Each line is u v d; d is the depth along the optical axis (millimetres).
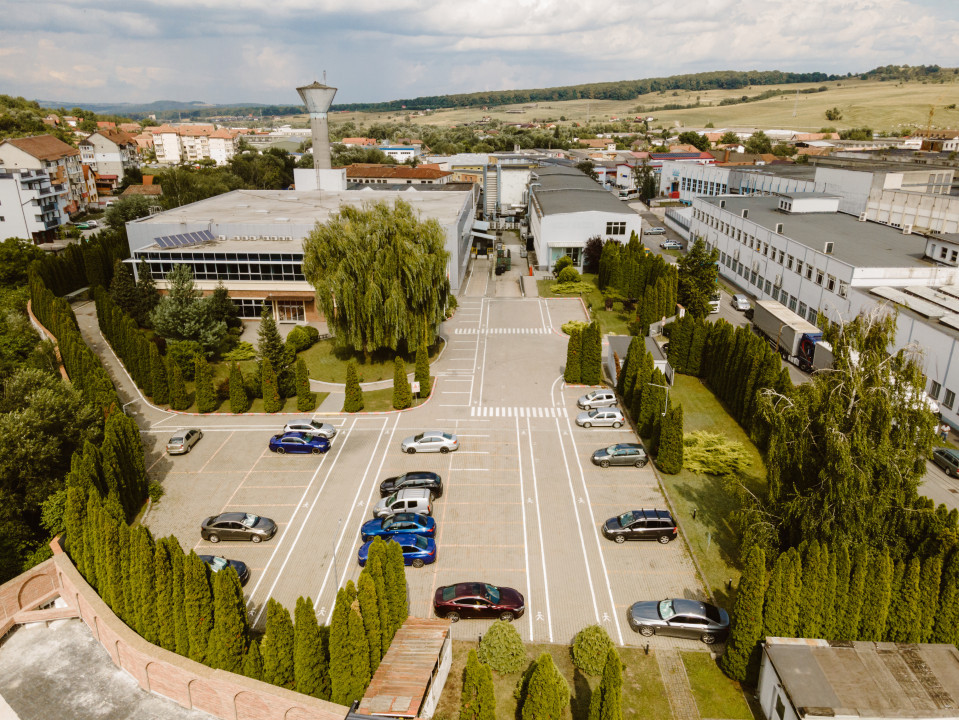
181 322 70500
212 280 82000
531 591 36969
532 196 130375
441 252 67312
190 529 43125
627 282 89000
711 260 78750
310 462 51062
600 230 103688
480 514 43938
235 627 29953
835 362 33562
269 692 28609
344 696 29391
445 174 163250
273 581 38156
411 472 48031
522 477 48375
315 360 71438
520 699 28906
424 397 61875
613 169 194375
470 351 73000
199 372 58938
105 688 32062
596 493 46250
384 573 31719
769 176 130375
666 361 62094
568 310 86562
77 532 36625
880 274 66188
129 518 44188
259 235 88250
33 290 83062
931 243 71375
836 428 31422
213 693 29781
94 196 173500
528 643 33344
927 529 31438
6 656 34188
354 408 59156
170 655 30969
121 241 99500
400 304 64062
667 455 48000
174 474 49625
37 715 30609
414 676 27812
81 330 80562
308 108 125750
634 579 37875
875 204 96750
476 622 34906
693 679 31141
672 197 177250
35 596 37375
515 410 59000
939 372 53969
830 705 26109
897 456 30922
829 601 30250
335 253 66188
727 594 36406
